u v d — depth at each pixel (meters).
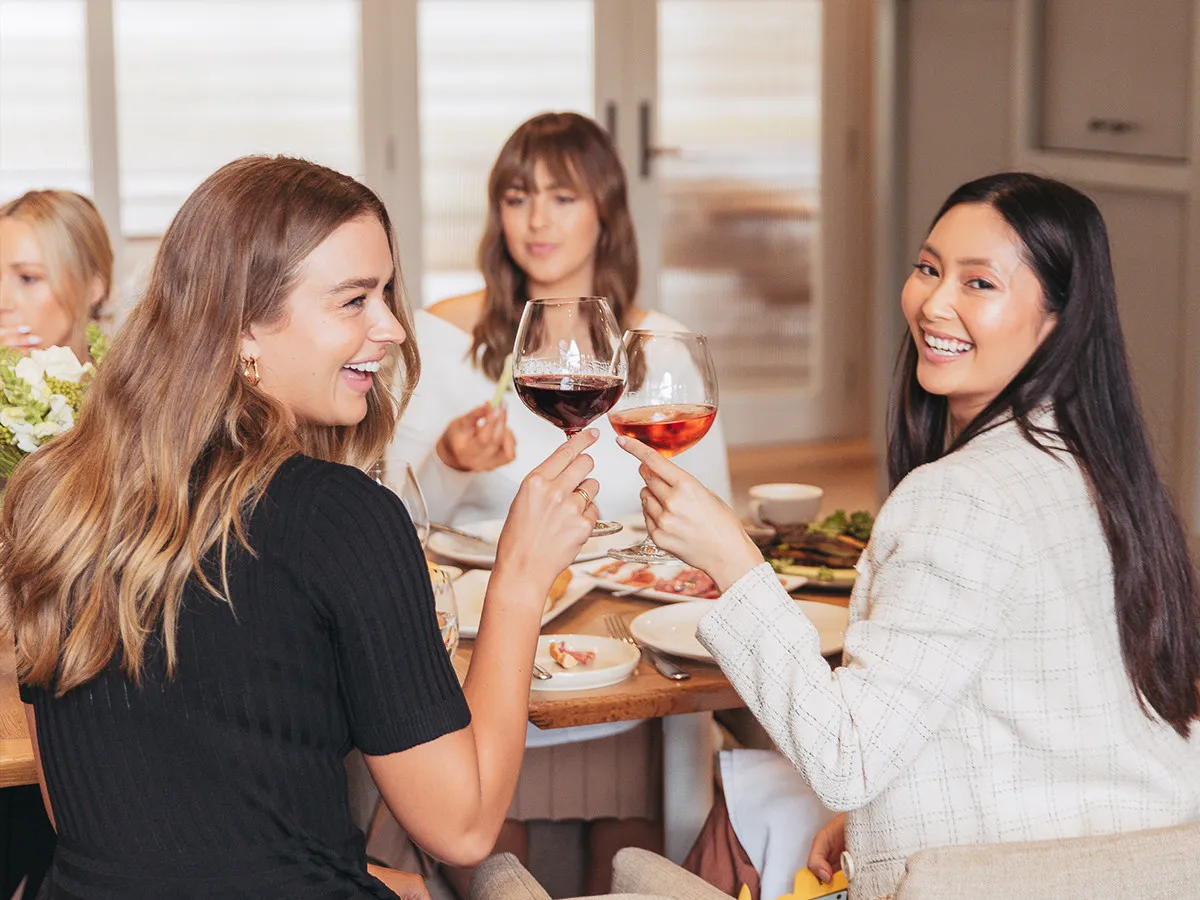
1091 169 4.27
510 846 2.27
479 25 5.60
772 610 1.42
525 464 2.58
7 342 2.62
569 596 1.99
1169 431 4.05
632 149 5.83
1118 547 1.42
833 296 6.23
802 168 6.07
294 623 1.18
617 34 5.73
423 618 1.21
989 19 4.58
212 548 1.18
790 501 2.26
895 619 1.38
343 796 1.24
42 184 5.22
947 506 1.39
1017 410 1.47
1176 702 1.46
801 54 5.97
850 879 1.51
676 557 1.47
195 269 1.23
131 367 1.24
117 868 1.19
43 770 1.26
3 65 5.12
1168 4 3.93
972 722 1.41
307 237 1.24
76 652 1.19
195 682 1.17
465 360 2.63
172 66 5.29
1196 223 3.88
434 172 5.65
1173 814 1.42
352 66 5.50
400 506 1.23
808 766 1.38
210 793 1.18
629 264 2.63
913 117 4.98
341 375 1.29
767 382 6.24
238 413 1.22
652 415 1.57
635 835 2.28
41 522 1.22
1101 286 1.47
